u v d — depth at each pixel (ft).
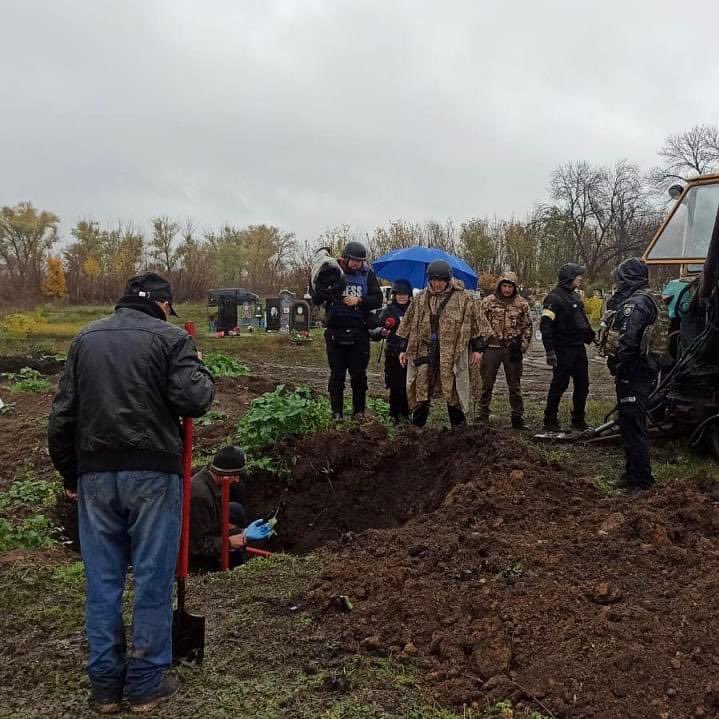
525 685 12.11
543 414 37.52
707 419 26.23
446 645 13.19
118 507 11.80
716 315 25.21
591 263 204.74
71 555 19.76
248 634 14.24
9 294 140.05
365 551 17.52
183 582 13.20
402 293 31.55
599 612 13.76
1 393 42.52
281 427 27.99
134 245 181.78
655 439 29.43
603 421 34.71
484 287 119.24
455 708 11.76
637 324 21.74
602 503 19.06
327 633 14.15
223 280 171.73
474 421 34.60
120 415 11.63
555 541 16.83
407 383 28.71
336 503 26.35
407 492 25.96
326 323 30.63
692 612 13.50
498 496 19.39
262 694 12.18
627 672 12.12
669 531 16.66
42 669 13.21
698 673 11.99
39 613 15.42
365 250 30.45
